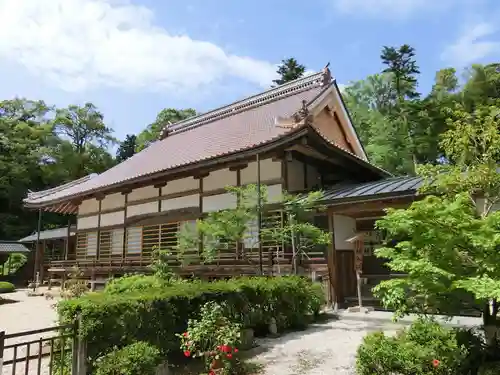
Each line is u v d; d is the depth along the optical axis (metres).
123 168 22.69
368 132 35.91
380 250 5.00
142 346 5.25
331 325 9.30
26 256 31.66
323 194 12.00
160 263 10.92
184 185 17.23
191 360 6.33
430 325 5.29
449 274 4.09
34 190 41.88
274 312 8.63
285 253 12.38
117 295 5.92
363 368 4.92
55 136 45.50
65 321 5.20
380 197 10.34
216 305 6.59
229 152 13.29
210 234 11.59
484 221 4.32
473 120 7.09
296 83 20.30
